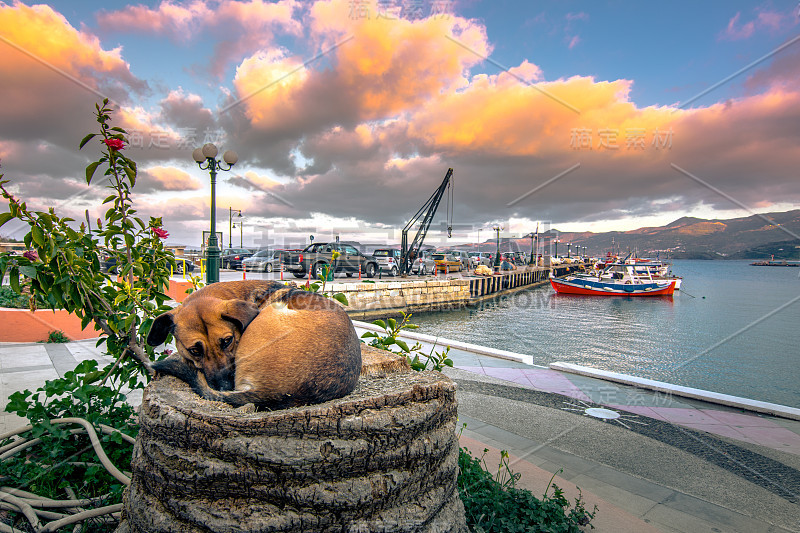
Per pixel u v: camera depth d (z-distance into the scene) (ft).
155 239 11.55
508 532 8.40
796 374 29.81
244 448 5.12
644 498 11.19
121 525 6.31
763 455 14.28
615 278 97.09
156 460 5.50
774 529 9.91
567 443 14.83
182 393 6.24
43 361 21.61
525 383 22.49
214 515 5.15
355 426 5.41
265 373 5.53
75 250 9.24
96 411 10.76
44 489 8.95
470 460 10.71
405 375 7.52
